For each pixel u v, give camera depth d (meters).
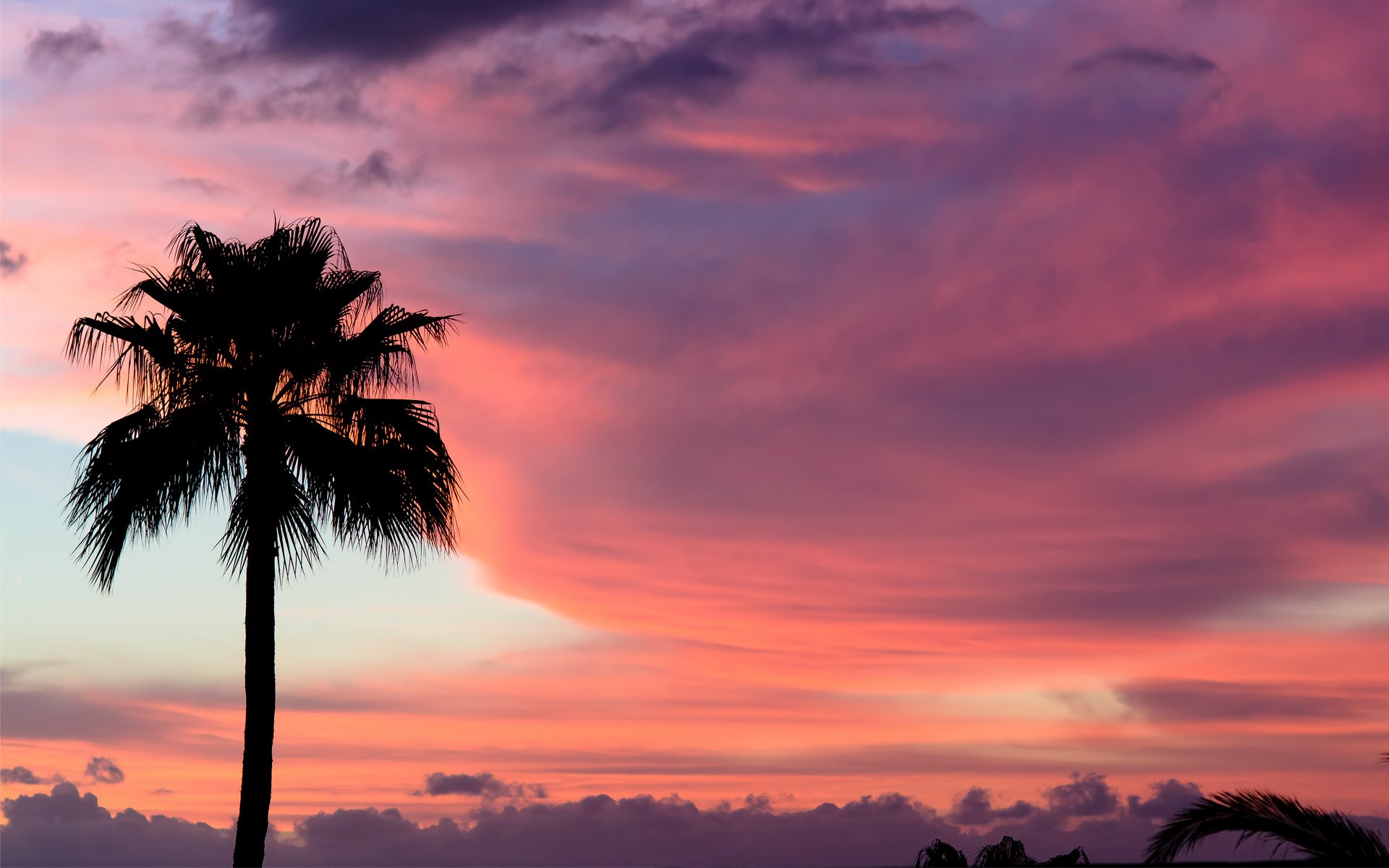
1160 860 11.77
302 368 18.36
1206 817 11.76
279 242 18.70
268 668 17.44
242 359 18.50
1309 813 11.62
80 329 18.25
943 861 21.38
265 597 17.59
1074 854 20.89
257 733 17.22
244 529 17.61
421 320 19.36
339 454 18.20
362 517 18.39
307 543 17.80
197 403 17.80
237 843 16.94
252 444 18.02
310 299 18.48
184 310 18.33
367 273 19.23
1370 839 11.48
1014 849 21.23
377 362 18.97
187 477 17.64
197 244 18.67
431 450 19.00
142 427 17.89
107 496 17.47
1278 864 11.59
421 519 18.84
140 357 18.41
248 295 18.14
